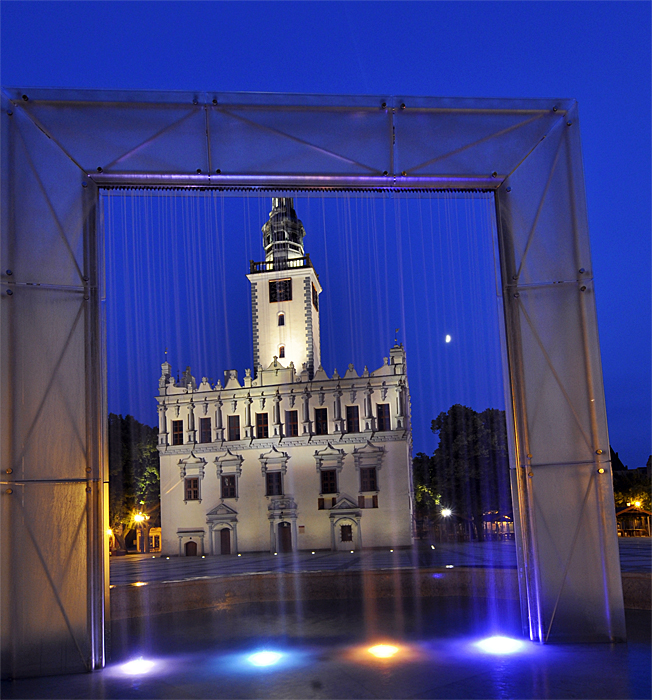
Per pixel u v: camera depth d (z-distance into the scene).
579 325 9.45
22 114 8.98
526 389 9.38
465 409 45.41
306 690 7.15
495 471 44.22
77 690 7.51
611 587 9.04
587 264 9.48
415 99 9.70
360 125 9.65
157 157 9.30
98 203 9.38
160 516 44.62
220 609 13.62
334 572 14.52
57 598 8.45
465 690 6.96
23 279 8.73
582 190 9.59
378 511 41.47
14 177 8.83
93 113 9.22
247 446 43.88
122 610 12.60
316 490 42.53
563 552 9.12
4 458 8.41
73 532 8.63
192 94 9.37
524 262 9.64
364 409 42.94
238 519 42.81
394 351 43.19
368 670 7.90
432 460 47.59
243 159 9.44
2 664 8.14
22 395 8.58
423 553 33.31
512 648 8.77
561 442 9.29
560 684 7.09
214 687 7.41
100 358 9.09
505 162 9.79
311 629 10.84
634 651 8.49
